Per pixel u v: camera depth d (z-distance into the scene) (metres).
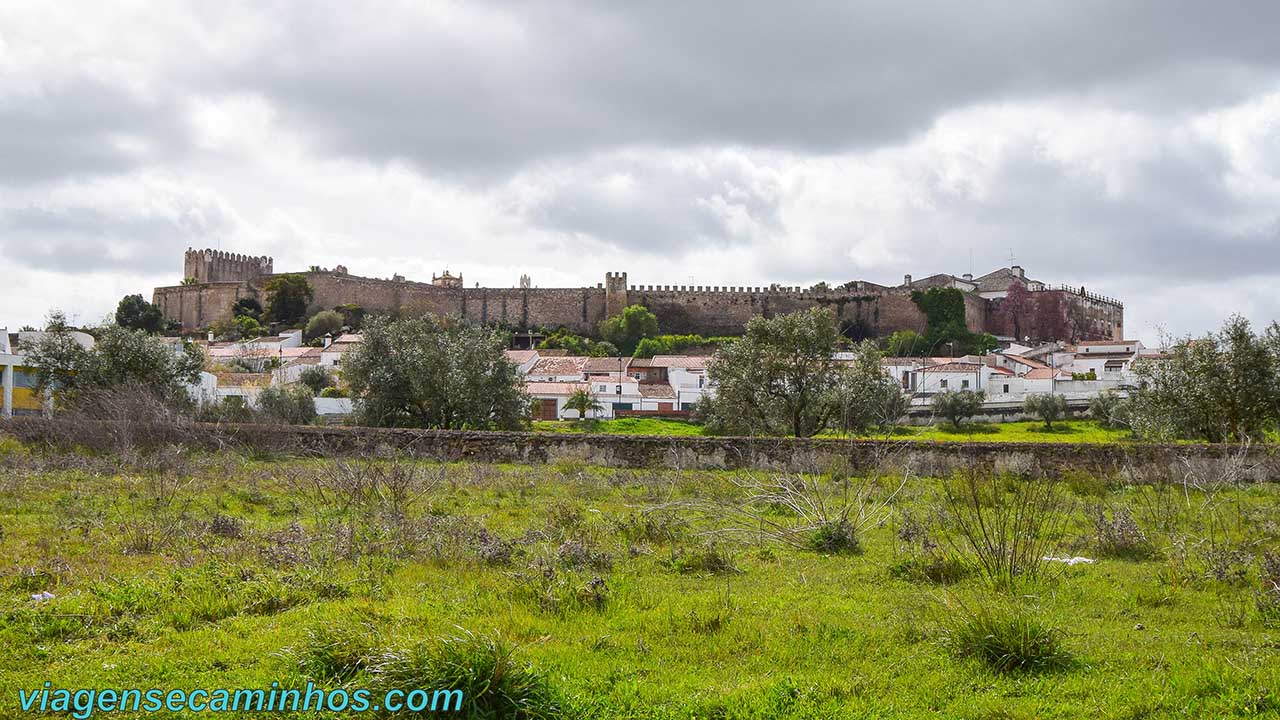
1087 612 9.22
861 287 129.00
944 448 23.20
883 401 34.44
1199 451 22.55
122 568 10.45
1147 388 33.88
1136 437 33.53
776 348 36.53
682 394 78.69
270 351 93.00
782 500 14.16
